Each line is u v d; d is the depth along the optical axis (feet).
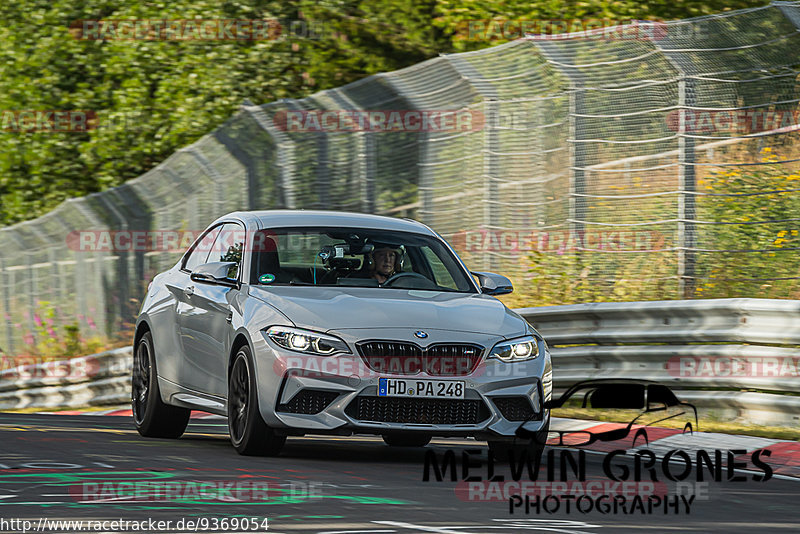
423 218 173.17
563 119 165.07
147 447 98.94
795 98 157.89
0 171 301.43
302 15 292.40
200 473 80.84
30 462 85.97
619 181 163.94
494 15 266.98
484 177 167.43
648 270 161.58
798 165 163.02
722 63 151.94
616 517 68.33
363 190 175.94
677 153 155.12
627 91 160.86
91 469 82.23
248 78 288.71
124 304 215.92
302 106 178.19
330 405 88.28
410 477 82.84
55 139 299.38
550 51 161.48
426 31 291.38
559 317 137.59
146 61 291.38
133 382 116.37
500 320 94.89
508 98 165.48
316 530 59.77
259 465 86.63
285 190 181.47
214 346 99.19
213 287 103.40
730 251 149.28
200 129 284.41
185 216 197.88
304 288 97.66
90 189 300.61
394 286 101.30
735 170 167.22
